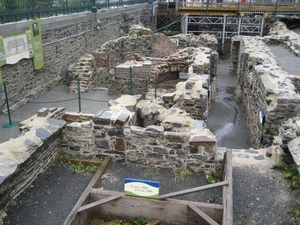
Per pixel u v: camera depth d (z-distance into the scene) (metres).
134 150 6.05
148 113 7.67
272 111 7.93
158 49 18.50
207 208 4.75
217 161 5.81
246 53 13.66
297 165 5.13
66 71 14.98
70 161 6.17
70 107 12.33
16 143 5.35
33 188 5.43
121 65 13.48
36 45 12.90
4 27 10.73
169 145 5.81
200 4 27.09
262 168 6.00
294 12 25.17
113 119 5.92
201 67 11.71
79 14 17.14
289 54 15.05
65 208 5.08
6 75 11.29
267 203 5.21
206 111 9.39
